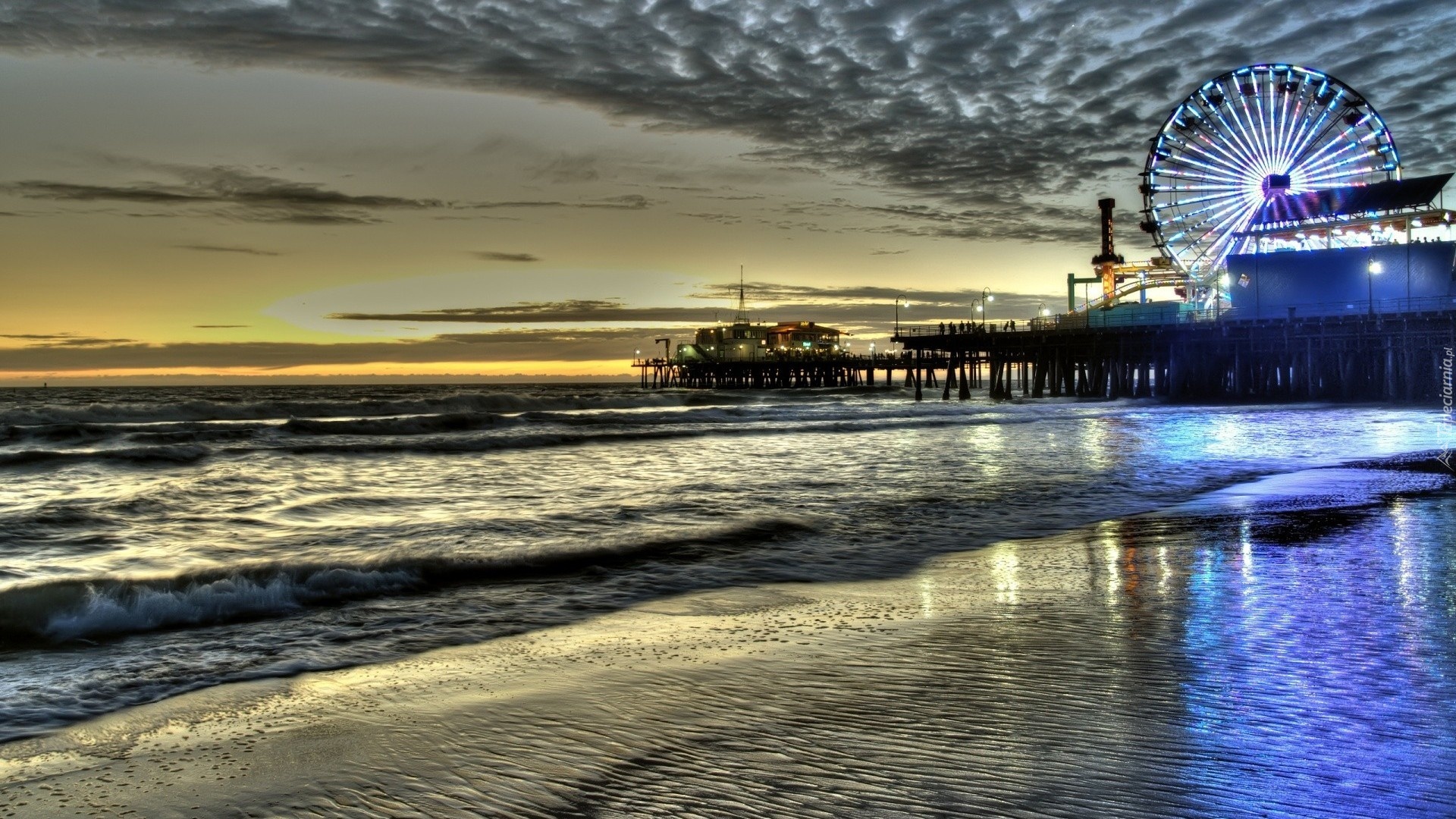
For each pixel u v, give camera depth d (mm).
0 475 22250
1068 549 11773
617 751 5094
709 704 5871
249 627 8375
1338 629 7434
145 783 4836
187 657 7406
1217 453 24984
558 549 11852
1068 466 22609
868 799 4328
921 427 40812
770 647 7371
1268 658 6613
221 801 4598
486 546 12180
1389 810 4078
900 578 10297
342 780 4797
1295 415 43094
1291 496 15898
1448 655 6625
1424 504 14656
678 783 4605
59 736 5621
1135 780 4469
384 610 8992
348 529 14047
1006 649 7035
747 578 10438
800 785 4527
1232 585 9273
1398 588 9000
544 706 5941
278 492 19141
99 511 15820
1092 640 7254
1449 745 4863
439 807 4441
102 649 7648
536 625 8430
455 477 22234
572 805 4406
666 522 14281
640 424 44438
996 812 4133
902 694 5957
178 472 23156
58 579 9594
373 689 6484
